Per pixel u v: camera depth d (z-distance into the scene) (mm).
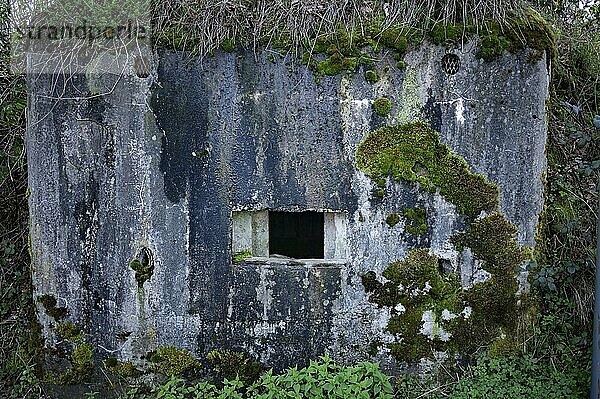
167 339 4156
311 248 5129
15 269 5535
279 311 4109
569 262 4414
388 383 3799
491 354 4105
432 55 3904
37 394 4422
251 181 4020
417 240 4039
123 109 4008
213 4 3936
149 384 4191
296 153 3980
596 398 3666
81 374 4230
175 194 4051
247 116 3977
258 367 4152
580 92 5914
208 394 3934
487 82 3930
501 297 4074
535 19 4020
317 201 4004
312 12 3930
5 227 5676
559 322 4328
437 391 4031
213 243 4082
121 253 4117
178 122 3998
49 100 4098
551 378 4004
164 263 4102
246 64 3945
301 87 3941
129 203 4074
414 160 3977
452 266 4055
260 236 4297
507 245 4043
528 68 3941
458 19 3914
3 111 5613
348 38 3908
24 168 5641
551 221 4770
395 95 3939
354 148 3975
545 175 4125
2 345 5113
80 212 4137
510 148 3982
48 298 4258
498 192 4004
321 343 4117
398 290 4066
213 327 4145
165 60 3961
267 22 3934
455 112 3943
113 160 4055
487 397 3889
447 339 4094
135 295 4133
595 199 4996
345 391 3686
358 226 4035
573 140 5129
